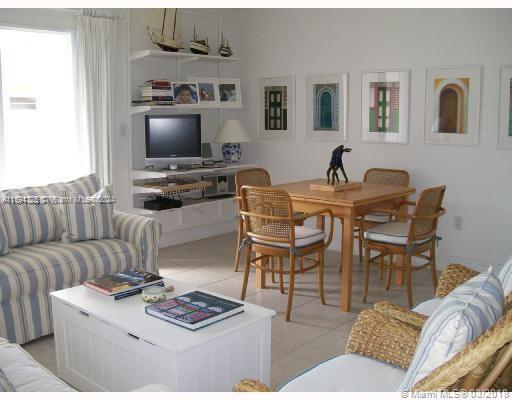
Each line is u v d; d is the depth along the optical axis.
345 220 3.66
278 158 5.84
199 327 2.24
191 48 5.42
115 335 2.35
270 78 5.79
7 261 3.16
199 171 5.34
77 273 3.36
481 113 4.43
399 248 3.74
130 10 5.09
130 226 3.79
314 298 3.98
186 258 5.04
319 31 5.34
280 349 3.14
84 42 4.66
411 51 4.75
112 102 4.95
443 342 1.40
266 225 3.66
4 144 4.36
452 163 4.63
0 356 1.95
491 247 4.50
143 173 5.12
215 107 5.66
